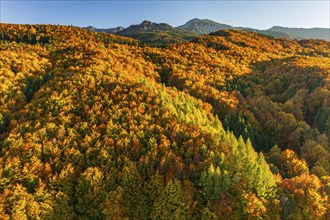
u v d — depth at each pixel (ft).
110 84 300.81
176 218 176.65
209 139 224.94
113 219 175.32
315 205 188.55
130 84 299.38
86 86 296.51
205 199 184.44
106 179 190.49
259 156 217.56
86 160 206.08
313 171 242.37
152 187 188.85
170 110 258.16
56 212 176.45
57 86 303.48
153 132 232.32
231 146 222.69
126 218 177.17
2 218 159.74
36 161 196.54
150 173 196.44
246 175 193.67
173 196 180.24
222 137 233.35
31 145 206.69
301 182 205.36
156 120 244.83
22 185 182.70
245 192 181.47
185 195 180.86
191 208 179.32
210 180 182.91
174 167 195.72
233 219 175.63
